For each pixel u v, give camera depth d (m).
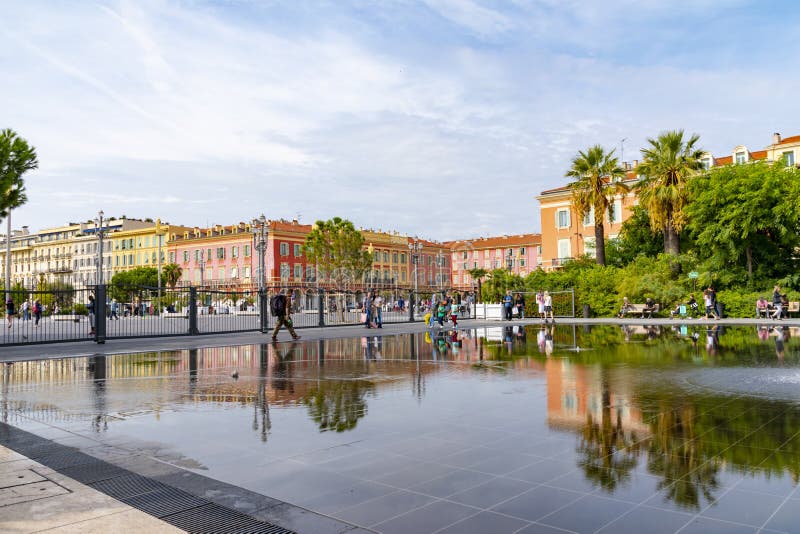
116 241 93.88
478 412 6.80
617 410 6.82
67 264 102.31
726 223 31.59
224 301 33.94
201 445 5.40
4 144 14.04
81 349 16.09
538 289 37.16
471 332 22.97
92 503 3.80
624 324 27.59
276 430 5.98
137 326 27.34
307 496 4.01
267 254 73.25
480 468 4.59
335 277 53.19
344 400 7.69
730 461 4.68
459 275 99.81
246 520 3.58
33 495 3.96
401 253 90.88
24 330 24.44
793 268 32.06
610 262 46.47
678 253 36.41
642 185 36.97
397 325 29.41
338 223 50.94
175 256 85.12
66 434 5.87
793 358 12.21
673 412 6.68
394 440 5.51
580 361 12.09
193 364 12.37
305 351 15.36
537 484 4.18
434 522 3.51
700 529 3.34
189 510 3.75
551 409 6.93
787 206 29.12
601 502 3.80
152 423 6.36
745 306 30.17
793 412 6.64
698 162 35.12
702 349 14.34
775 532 3.29
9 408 7.29
